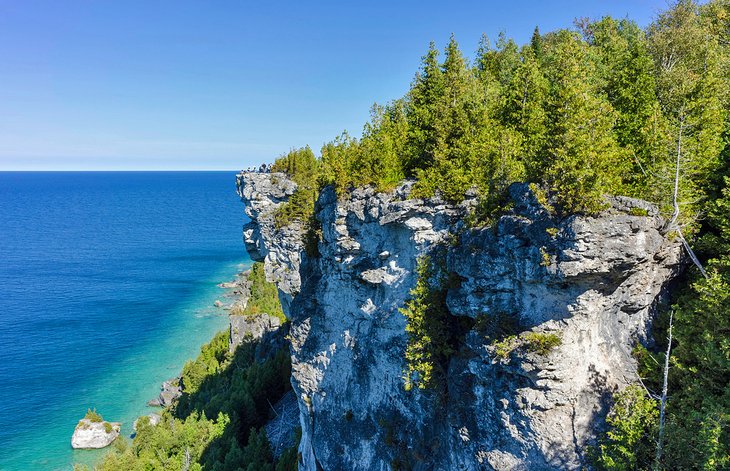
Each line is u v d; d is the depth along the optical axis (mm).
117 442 64562
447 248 31281
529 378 24125
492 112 43094
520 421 24438
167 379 92875
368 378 40438
